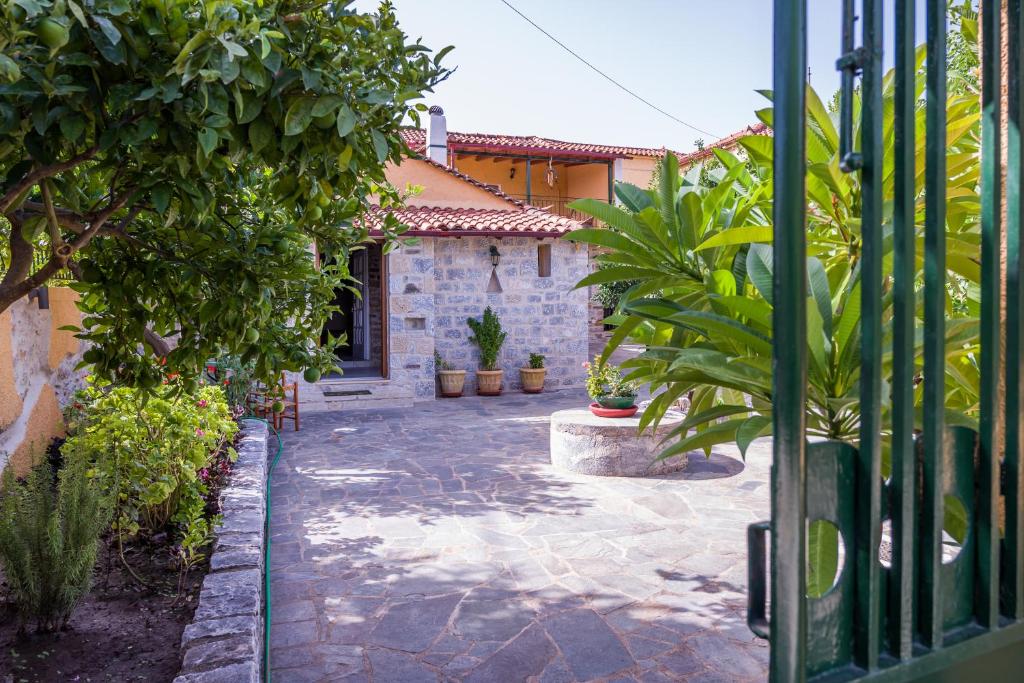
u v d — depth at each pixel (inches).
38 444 199.2
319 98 63.7
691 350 64.5
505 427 421.7
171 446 166.4
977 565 45.2
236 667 103.3
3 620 129.7
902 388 39.8
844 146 39.1
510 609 167.8
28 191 70.2
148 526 177.6
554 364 595.5
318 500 264.1
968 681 42.9
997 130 44.5
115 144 63.2
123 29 57.5
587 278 85.8
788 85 34.3
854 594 39.0
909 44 39.6
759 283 63.9
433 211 594.2
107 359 105.5
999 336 45.7
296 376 488.1
